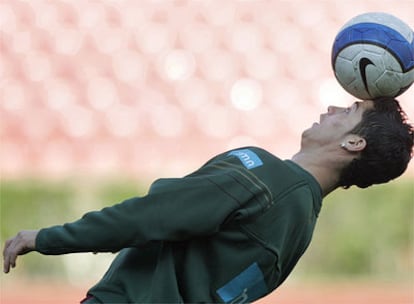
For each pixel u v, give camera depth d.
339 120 14.90
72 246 13.98
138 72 51.22
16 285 35.03
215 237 14.05
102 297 14.23
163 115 49.53
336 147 14.80
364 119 14.83
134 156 48.44
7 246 14.25
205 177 14.05
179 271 14.12
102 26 52.75
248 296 14.22
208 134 49.03
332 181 14.90
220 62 51.41
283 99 49.78
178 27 52.81
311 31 52.19
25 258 36.34
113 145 48.81
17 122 49.28
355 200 38.12
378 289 34.91
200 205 13.84
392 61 15.30
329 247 37.53
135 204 13.91
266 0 53.59
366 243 37.62
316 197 14.60
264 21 52.81
